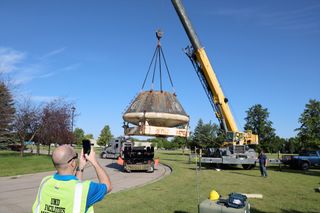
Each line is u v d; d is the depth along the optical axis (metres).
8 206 11.62
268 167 34.66
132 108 23.00
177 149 113.69
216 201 6.66
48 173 24.86
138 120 22.56
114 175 24.91
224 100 28.75
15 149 62.06
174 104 23.23
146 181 20.52
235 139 29.64
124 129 23.61
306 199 13.46
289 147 97.56
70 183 3.35
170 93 23.81
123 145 31.05
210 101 29.36
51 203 3.32
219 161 29.66
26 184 17.97
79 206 3.28
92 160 3.70
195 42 27.91
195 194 13.90
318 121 49.09
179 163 36.03
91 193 3.37
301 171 29.59
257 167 33.16
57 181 3.38
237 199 6.30
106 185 3.56
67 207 3.27
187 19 27.62
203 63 28.05
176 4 27.47
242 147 29.97
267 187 17.00
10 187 16.70
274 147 75.12
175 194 13.80
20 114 40.03
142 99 23.08
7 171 24.19
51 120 42.44
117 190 15.96
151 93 23.27
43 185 3.45
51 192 3.35
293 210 11.29
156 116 22.16
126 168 27.14
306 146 49.66
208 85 29.05
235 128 29.66
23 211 10.80
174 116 22.52
